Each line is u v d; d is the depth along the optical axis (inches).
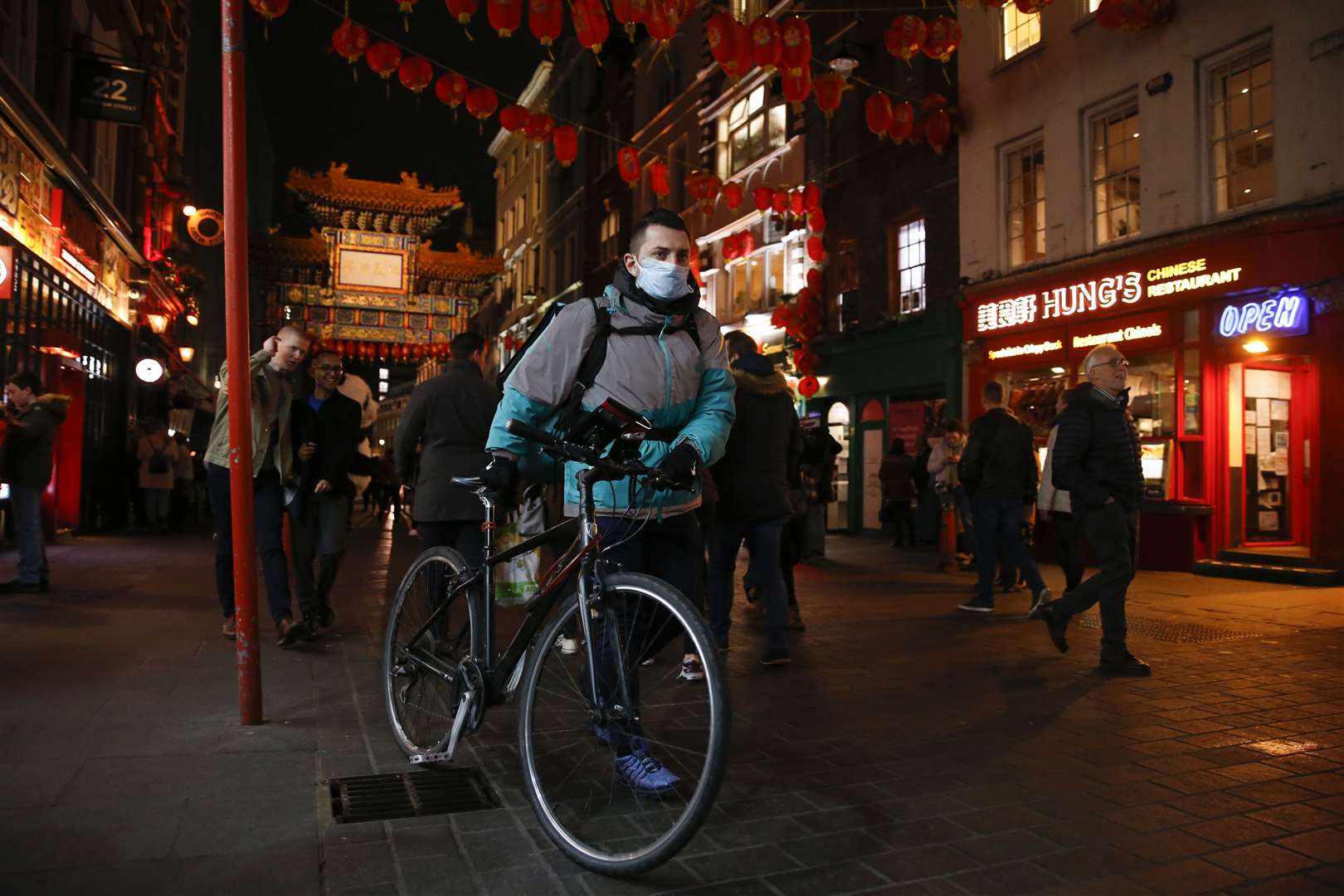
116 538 557.9
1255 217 396.2
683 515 132.1
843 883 102.7
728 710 100.0
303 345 221.9
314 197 1729.8
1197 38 429.4
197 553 462.0
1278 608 309.0
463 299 1820.9
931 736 159.3
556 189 1427.2
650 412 125.3
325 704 172.6
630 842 110.6
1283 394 440.1
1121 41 470.3
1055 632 221.5
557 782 131.4
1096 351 215.0
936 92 594.9
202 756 140.7
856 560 482.9
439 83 410.9
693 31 951.6
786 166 778.8
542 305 1470.2
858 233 679.7
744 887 101.4
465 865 105.8
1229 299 414.0
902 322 620.4
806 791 131.5
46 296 507.8
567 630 118.0
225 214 157.4
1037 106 520.4
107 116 530.3
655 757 132.4
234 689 180.5
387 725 159.6
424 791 129.3
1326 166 375.9
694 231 949.8
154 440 617.6
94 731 151.8
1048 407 507.2
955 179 583.5
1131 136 472.1
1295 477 441.7
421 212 1769.2
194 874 101.0
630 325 125.9
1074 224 496.1
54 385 508.1
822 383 718.5
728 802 126.3
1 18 427.8
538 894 99.1
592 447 118.0
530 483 140.0
